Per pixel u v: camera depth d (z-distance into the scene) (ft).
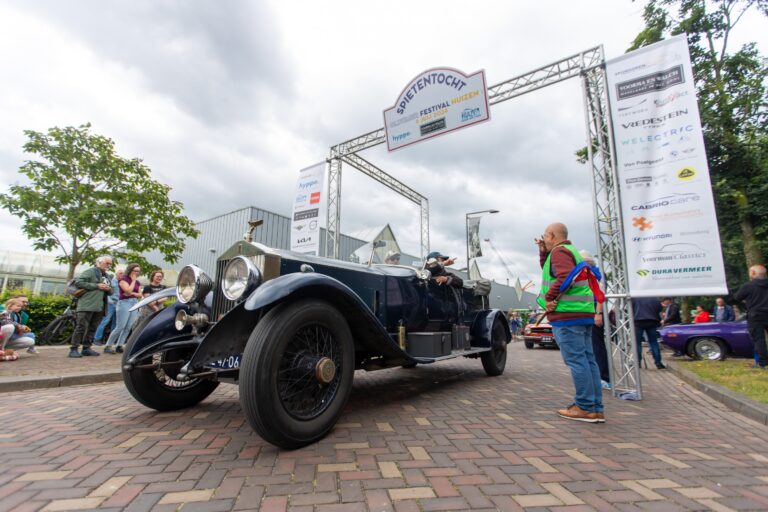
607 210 15.83
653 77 14.03
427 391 13.67
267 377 6.88
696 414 11.35
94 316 20.22
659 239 13.46
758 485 6.16
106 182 29.99
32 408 10.64
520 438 8.35
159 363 9.85
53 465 6.48
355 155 31.68
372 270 12.64
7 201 26.81
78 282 19.22
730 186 36.45
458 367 20.61
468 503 5.28
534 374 18.37
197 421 9.36
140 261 31.81
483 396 12.85
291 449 7.38
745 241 35.94
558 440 8.27
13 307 19.49
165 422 9.25
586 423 9.80
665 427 9.75
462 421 9.62
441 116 22.66
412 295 13.84
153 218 31.71
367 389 14.05
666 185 13.48
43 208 27.55
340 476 6.13
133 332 10.04
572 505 5.30
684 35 13.60
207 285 9.82
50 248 28.07
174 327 10.45
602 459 7.18
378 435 8.37
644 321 21.77
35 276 55.31
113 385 14.46
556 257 10.50
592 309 10.20
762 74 36.60
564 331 10.30
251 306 7.03
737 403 11.83
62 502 5.17
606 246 15.75
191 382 10.85
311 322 7.93
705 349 24.70
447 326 15.83
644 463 7.03
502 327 18.35
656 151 13.78
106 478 5.97
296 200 29.68
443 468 6.53
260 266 9.18
